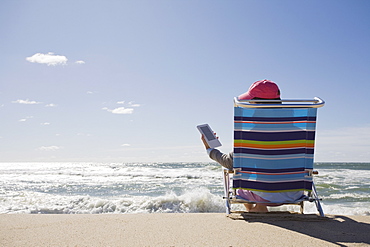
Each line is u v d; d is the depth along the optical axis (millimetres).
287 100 2971
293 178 3029
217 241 2236
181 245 2152
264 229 2578
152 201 5953
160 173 20203
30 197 6902
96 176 18172
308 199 3092
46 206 5879
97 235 2500
